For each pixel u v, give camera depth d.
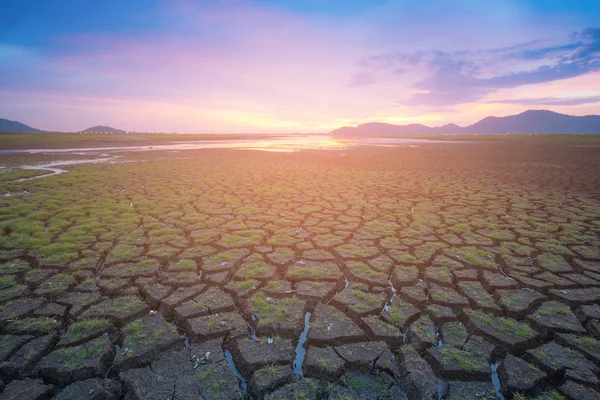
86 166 16.95
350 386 2.62
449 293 4.06
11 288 3.96
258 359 2.86
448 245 5.76
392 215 7.71
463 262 5.02
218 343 3.06
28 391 2.47
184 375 2.65
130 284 4.18
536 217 7.60
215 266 4.75
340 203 8.89
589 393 2.52
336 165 18.84
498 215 7.77
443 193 10.42
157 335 3.14
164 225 6.67
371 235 6.27
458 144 50.78
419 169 17.08
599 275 4.60
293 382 2.64
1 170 14.77
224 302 3.75
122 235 5.98
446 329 3.34
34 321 3.32
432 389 2.54
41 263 4.67
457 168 17.64
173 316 3.58
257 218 7.32
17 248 5.24
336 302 3.86
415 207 8.52
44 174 13.80
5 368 2.69
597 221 7.29
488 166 18.69
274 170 16.12
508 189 11.21
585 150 34.22
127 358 2.82
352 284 4.29
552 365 2.82
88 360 2.78
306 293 4.03
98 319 3.39
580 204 8.95
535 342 3.20
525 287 4.25
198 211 7.87
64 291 3.95
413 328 3.33
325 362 2.81
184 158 22.72
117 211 7.65
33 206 7.92
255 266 4.78
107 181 12.00
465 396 2.52
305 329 3.46
